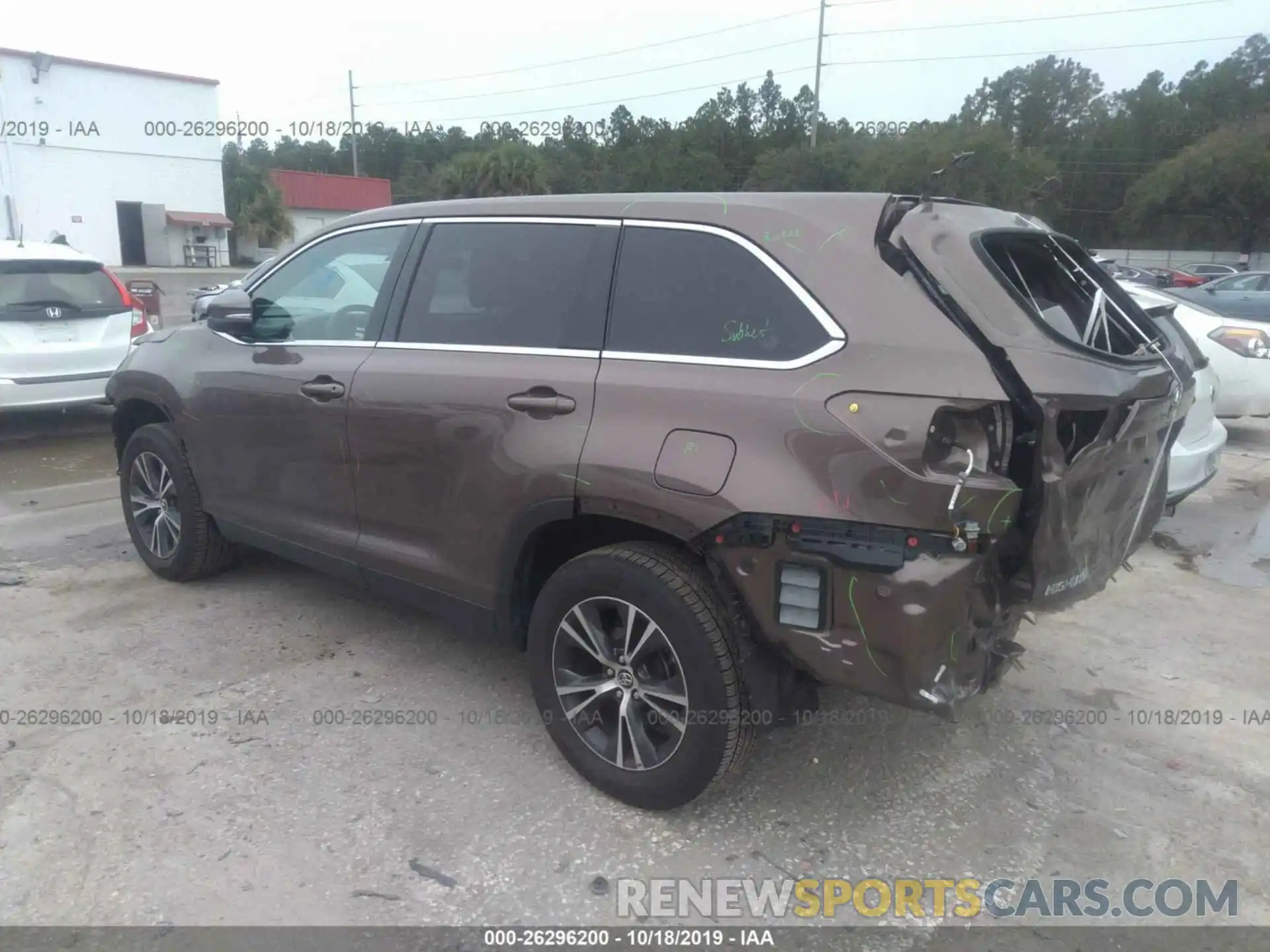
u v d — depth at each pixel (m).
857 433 2.53
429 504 3.49
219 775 3.23
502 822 3.04
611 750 3.14
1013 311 2.56
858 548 2.54
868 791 3.28
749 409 2.71
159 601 4.70
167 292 24.88
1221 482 7.74
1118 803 3.25
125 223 36.38
